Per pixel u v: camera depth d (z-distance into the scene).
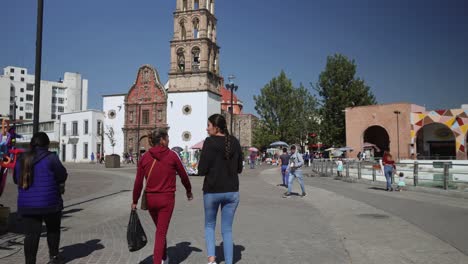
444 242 6.99
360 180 21.95
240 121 80.88
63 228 8.44
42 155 5.39
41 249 6.58
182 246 6.89
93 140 66.06
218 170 5.28
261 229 8.33
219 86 63.66
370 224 8.79
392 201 13.12
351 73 56.09
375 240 7.20
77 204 12.46
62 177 5.50
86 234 7.80
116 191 16.62
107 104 64.75
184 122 59.22
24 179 5.23
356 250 6.50
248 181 23.06
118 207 11.80
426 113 46.94
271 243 7.06
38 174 5.32
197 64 59.69
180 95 59.72
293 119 60.25
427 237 7.40
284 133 60.31
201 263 5.83
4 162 7.93
